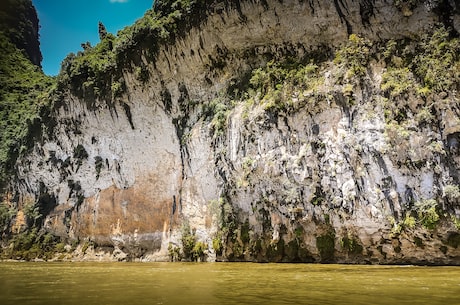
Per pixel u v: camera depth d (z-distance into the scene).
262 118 26.23
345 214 22.56
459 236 19.70
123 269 22.28
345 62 24.69
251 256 26.75
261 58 29.67
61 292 11.77
